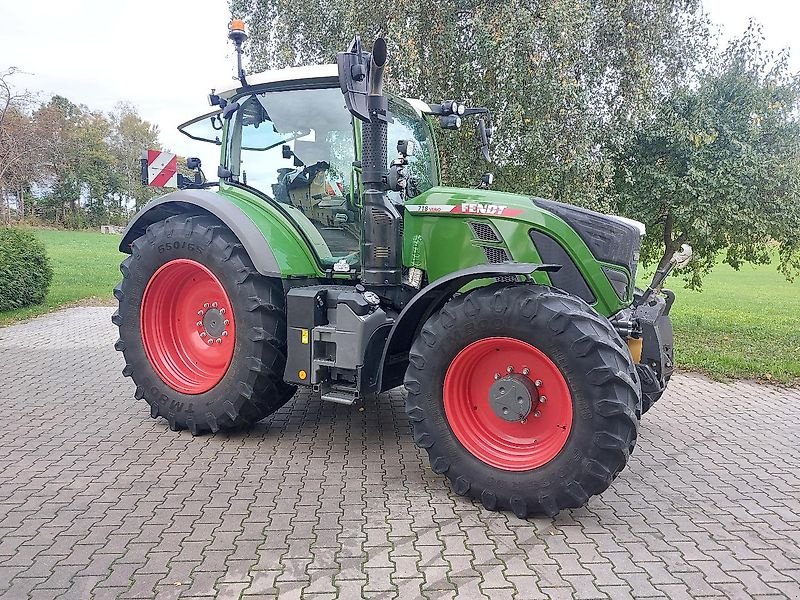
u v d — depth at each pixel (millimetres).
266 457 4238
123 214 57375
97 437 4547
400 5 7625
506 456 3514
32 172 39906
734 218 7871
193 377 4711
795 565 2977
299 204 4672
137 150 61375
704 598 2693
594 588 2744
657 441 4816
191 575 2775
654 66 8406
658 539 3217
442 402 3637
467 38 7590
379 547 3057
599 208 7730
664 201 8242
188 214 4961
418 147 5039
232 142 4895
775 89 8070
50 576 2748
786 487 3941
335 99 4484
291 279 4426
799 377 6777
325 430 4836
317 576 2787
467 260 4121
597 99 8172
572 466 3273
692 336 9422
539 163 7523
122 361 6988
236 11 9617
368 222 4164
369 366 4066
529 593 2695
